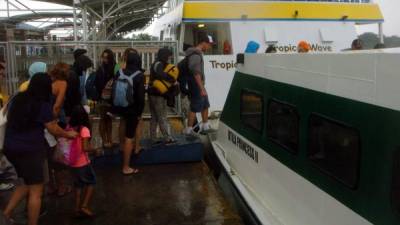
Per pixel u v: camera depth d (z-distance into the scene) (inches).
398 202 116.3
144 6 922.1
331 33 417.1
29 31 856.9
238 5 400.2
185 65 316.5
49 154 218.4
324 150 153.0
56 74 223.3
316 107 158.4
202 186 256.5
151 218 217.2
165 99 297.9
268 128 203.3
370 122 126.7
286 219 184.7
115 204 233.3
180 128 373.4
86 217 217.2
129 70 259.9
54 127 187.8
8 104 192.9
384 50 134.2
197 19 396.2
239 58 240.5
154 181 264.7
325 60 151.0
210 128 327.0
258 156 216.5
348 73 137.6
